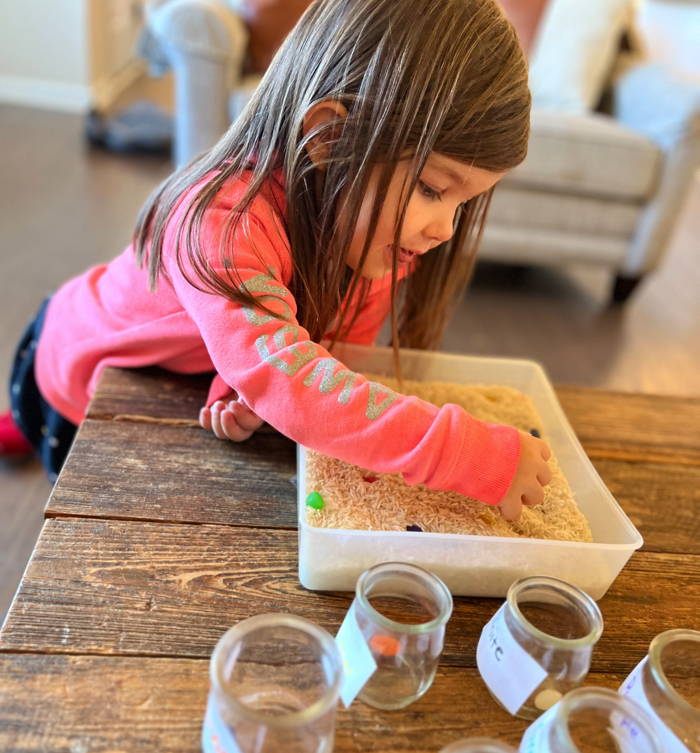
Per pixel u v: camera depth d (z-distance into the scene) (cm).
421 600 49
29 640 47
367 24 56
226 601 53
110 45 386
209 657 48
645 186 213
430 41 56
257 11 215
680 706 42
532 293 246
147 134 309
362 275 72
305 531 52
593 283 261
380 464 56
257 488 65
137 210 252
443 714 47
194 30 197
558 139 204
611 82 243
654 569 63
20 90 356
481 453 56
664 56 403
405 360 86
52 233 225
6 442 133
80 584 52
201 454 69
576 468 70
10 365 160
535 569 56
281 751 38
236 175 64
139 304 80
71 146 305
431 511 61
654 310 244
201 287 60
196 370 82
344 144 58
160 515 60
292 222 65
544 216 217
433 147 57
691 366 209
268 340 57
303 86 60
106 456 66
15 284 192
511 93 58
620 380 196
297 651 46
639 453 82
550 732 39
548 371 195
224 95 207
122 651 48
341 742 44
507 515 58
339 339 84
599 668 52
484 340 207
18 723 42
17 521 123
